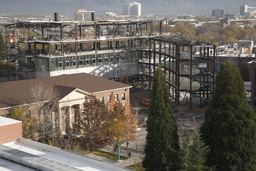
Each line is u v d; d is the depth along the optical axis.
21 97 78.25
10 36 119.88
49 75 115.69
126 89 96.00
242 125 41.97
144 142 79.69
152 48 143.38
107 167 40.25
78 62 122.88
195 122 94.69
